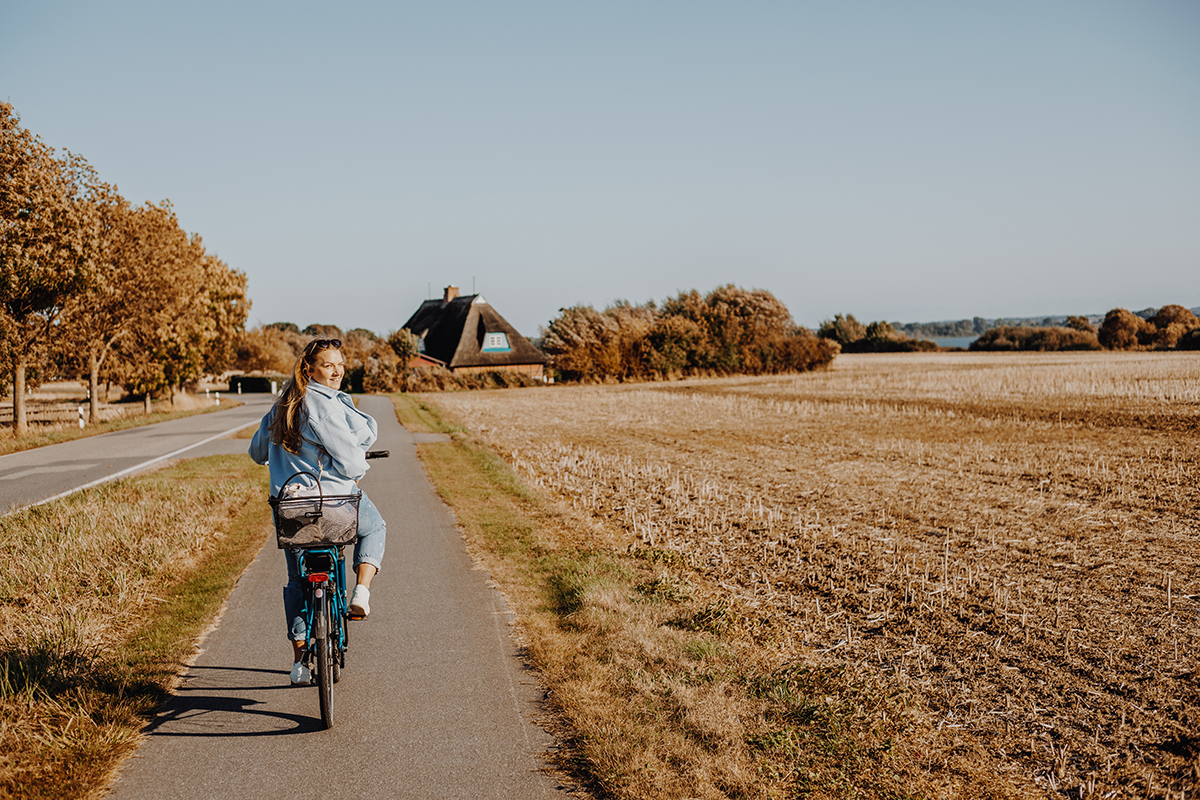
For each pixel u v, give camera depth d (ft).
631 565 27.25
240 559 27.81
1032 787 13.89
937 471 51.08
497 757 13.70
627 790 12.44
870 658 19.88
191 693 16.43
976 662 19.61
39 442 72.28
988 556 29.66
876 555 29.84
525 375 195.11
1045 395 113.09
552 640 19.35
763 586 25.94
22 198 74.33
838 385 152.66
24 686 15.29
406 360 198.29
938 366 220.64
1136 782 14.07
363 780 12.88
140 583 23.75
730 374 213.25
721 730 14.52
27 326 80.64
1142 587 25.55
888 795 13.00
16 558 25.25
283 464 13.94
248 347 286.05
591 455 60.13
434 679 17.17
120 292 98.84
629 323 206.90
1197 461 53.26
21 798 12.00
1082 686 18.19
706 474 50.72
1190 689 17.94
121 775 13.00
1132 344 323.98
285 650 18.93
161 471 49.75
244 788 12.59
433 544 29.96
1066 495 42.16
